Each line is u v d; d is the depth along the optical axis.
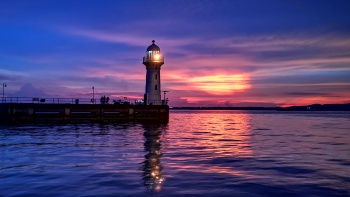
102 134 47.00
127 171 21.61
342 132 60.59
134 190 17.25
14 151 29.97
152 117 70.75
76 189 17.22
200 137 47.00
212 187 17.98
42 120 62.59
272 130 65.56
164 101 73.56
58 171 21.38
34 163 24.09
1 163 24.03
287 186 18.39
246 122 107.31
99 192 16.77
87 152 29.73
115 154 28.75
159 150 31.91
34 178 19.42
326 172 22.11
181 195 16.53
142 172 21.36
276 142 41.09
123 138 42.25
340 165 24.78
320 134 55.38
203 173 21.33
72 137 42.31
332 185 18.73
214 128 70.81
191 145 36.59
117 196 16.19
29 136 42.88
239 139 44.66
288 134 54.91
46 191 16.83
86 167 22.77
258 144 38.38
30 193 16.48
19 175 20.17
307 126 82.50
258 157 28.14
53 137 42.06
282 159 27.22
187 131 59.09
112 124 66.06
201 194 16.73
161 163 24.72
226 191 17.28
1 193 16.47
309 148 35.16
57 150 30.80
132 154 28.92
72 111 64.62
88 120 66.19
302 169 23.03
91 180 19.08
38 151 30.06
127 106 68.94
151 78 72.38
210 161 25.83
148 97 72.31
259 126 81.38
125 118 68.88
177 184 18.52
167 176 20.38
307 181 19.55
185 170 22.20
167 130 58.47
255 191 17.34
